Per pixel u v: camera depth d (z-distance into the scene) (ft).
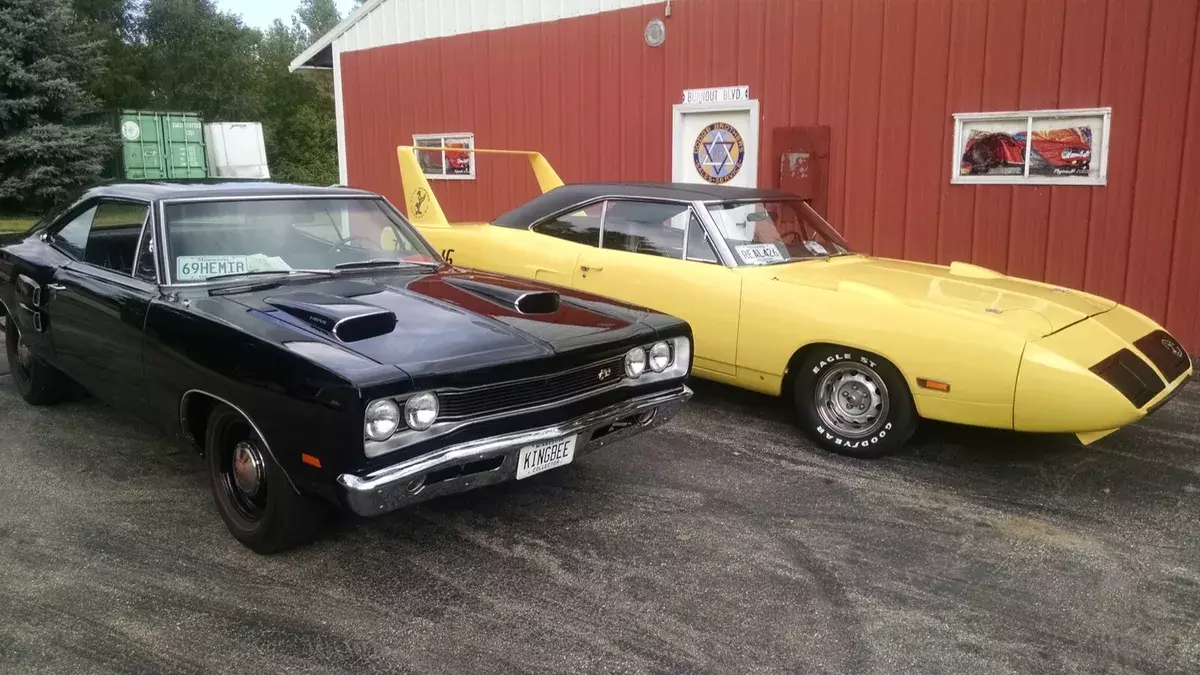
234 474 12.01
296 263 13.99
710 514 13.48
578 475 15.10
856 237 29.01
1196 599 10.98
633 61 33.58
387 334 11.14
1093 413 13.37
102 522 12.92
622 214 19.57
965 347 14.17
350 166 45.91
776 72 29.89
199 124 83.15
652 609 10.62
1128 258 24.26
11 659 9.46
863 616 10.52
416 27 41.01
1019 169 25.72
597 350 11.90
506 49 37.60
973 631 10.20
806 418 16.49
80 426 17.13
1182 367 15.93
